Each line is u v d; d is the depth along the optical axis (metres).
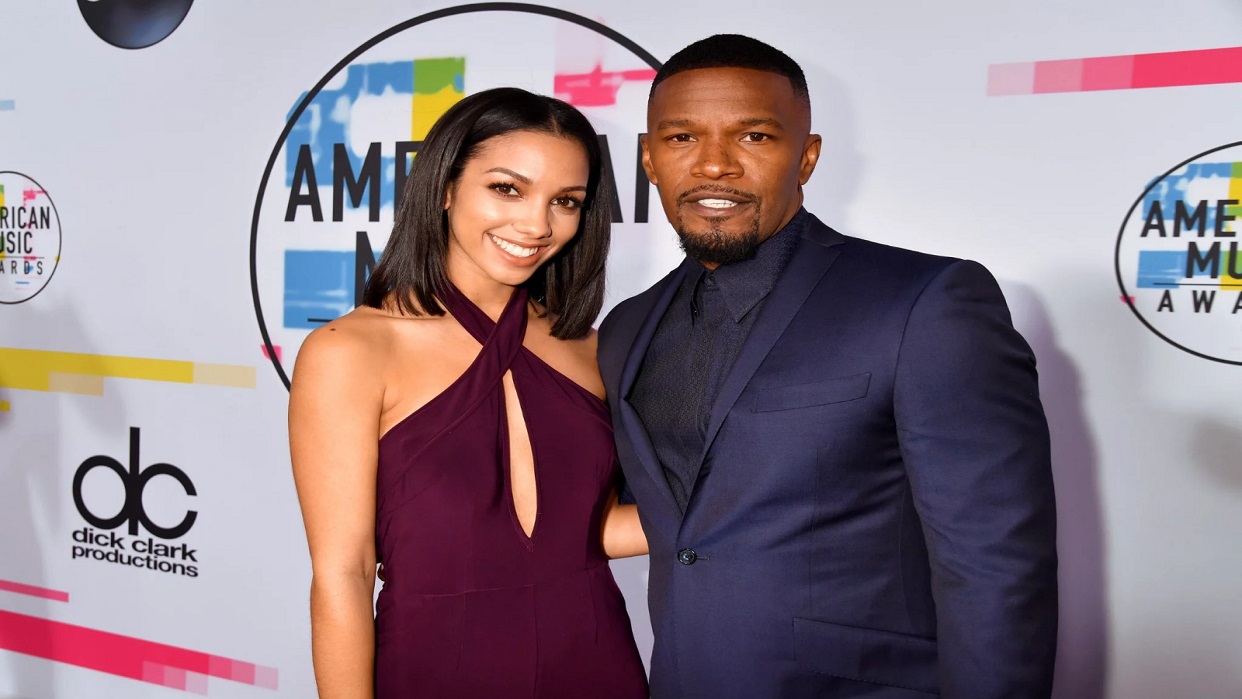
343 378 1.17
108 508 2.54
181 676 2.48
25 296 2.61
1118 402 1.67
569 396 1.33
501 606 1.21
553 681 1.23
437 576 1.20
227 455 2.38
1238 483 1.60
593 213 1.37
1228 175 1.58
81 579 2.60
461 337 1.28
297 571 2.32
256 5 2.29
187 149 2.39
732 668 1.06
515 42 2.06
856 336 1.02
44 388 2.61
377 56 2.18
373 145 2.19
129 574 2.53
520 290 1.34
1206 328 1.60
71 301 2.55
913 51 1.77
